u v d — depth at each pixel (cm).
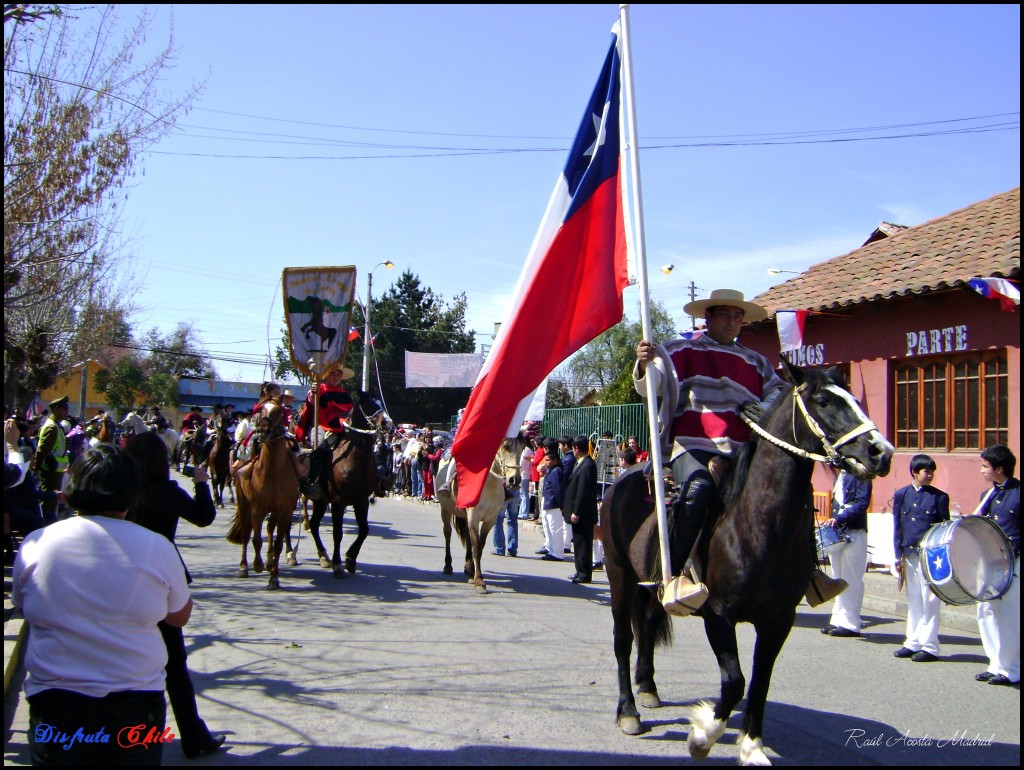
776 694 680
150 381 5519
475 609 984
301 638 810
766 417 514
